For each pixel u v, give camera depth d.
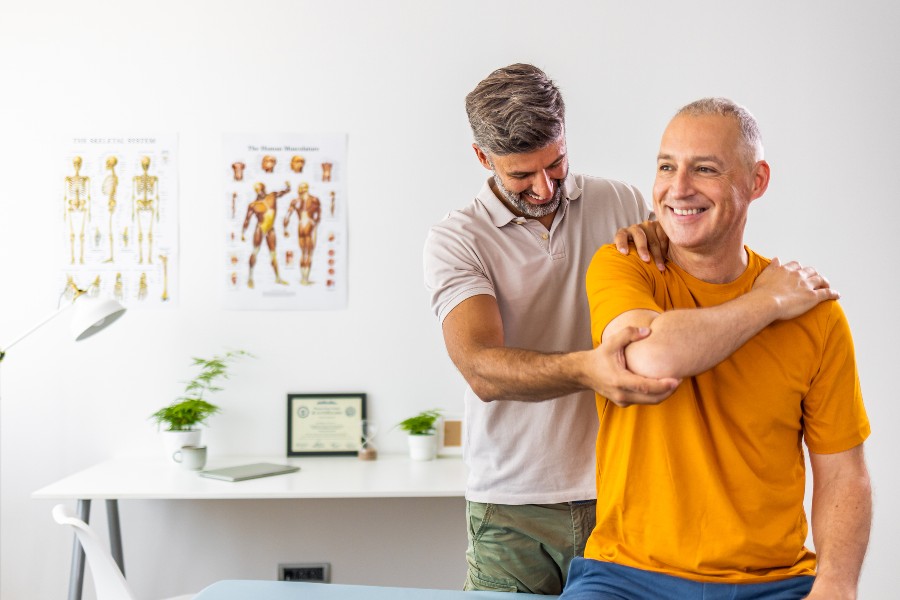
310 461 3.07
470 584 1.91
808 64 3.17
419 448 3.07
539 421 1.77
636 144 3.16
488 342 1.62
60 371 3.13
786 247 3.18
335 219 3.16
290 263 3.15
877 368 3.18
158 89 3.13
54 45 3.12
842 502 1.45
